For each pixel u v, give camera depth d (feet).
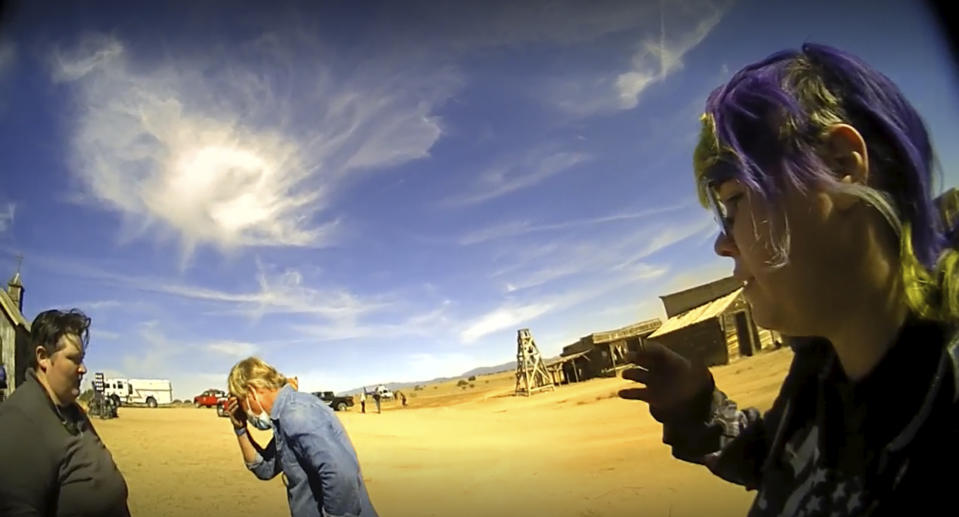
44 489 5.78
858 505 1.51
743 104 1.61
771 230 1.56
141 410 33.37
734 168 1.61
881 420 1.49
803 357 2.00
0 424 5.69
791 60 1.67
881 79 1.54
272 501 14.93
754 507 2.08
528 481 14.12
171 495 15.16
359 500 6.65
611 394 24.09
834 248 1.49
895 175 1.48
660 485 12.33
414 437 23.17
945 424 1.33
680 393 2.62
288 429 6.61
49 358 6.04
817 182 1.48
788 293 1.59
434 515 12.94
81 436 6.30
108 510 6.31
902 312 1.48
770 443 2.38
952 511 1.29
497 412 27.66
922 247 1.45
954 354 1.36
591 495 12.16
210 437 23.03
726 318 19.26
